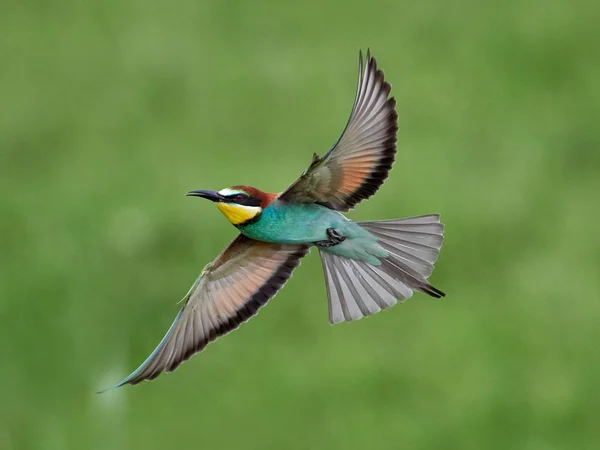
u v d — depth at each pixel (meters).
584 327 13.07
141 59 17.75
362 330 13.09
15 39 18.42
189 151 15.80
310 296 13.37
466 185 15.00
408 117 16.42
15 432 12.30
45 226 14.62
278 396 12.41
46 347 13.09
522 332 13.02
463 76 17.17
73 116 16.75
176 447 12.05
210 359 12.79
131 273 13.75
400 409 12.25
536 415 12.24
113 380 12.66
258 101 16.75
